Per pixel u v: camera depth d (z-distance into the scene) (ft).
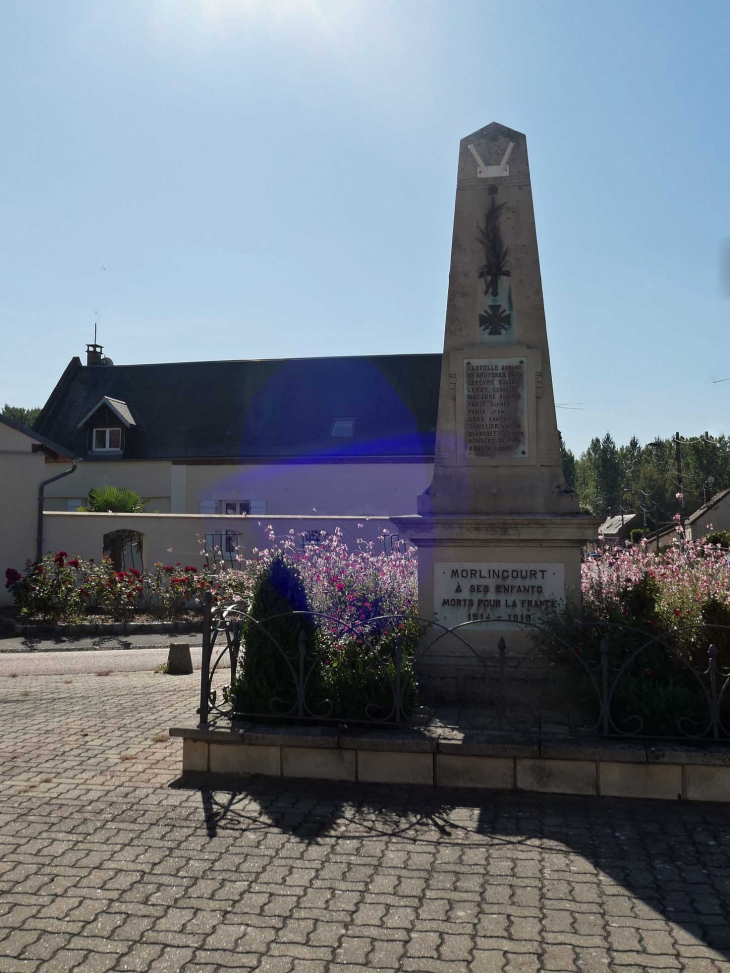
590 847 14.38
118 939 11.30
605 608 20.63
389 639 20.75
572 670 19.17
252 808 16.29
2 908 12.19
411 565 28.66
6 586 49.55
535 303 23.86
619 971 10.48
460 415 23.85
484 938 11.33
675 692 17.43
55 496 104.73
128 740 21.50
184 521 57.88
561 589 22.18
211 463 101.45
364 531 59.36
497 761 17.11
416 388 105.19
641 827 15.21
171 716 24.40
